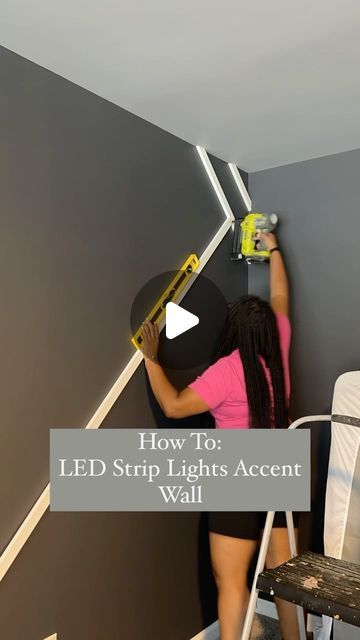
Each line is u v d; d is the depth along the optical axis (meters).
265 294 2.58
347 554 1.79
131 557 1.93
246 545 1.90
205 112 1.96
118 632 1.87
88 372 1.77
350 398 1.93
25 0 1.31
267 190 2.57
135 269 1.96
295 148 2.31
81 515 1.75
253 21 1.40
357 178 2.31
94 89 1.79
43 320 1.62
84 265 1.76
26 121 1.59
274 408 1.96
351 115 1.98
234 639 1.89
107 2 1.32
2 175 1.52
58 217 1.68
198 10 1.35
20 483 1.55
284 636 2.03
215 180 2.35
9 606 1.52
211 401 1.88
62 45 1.52
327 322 2.38
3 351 1.51
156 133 2.07
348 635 1.76
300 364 2.45
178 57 1.58
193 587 2.22
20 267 1.56
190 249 2.23
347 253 2.33
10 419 1.53
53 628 1.65
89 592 1.77
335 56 1.57
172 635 2.11
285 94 1.81
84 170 1.77
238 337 1.96
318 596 1.33
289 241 2.49
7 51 1.54
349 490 1.84
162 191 2.10
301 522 2.39
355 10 1.34
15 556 1.52
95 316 1.80
